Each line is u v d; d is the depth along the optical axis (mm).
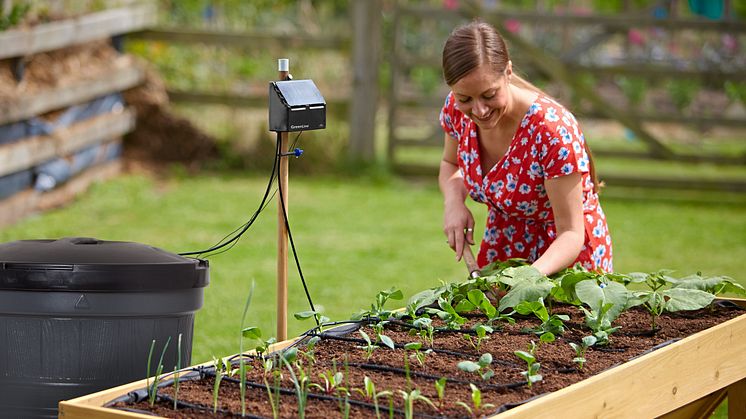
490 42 3422
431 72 14125
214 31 10891
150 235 7902
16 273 3020
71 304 3045
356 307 6047
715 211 10023
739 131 14508
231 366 3051
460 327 3525
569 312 3803
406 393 2633
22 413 3094
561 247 3621
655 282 3824
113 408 2625
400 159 12133
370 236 8305
